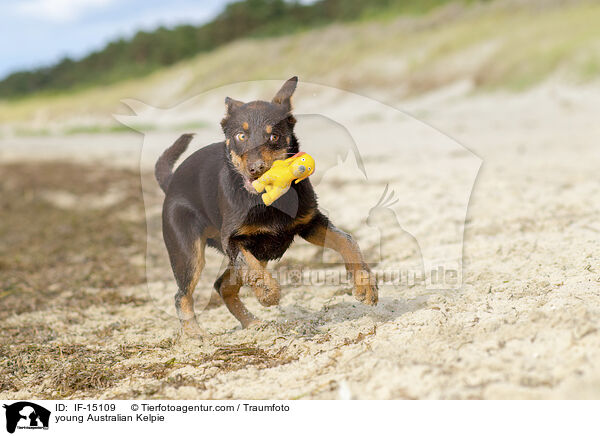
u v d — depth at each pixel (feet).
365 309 18.44
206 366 15.79
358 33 121.19
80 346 19.20
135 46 205.87
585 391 11.04
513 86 80.33
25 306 24.40
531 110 68.33
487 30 101.45
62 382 16.31
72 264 31.30
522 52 86.94
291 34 153.79
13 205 47.44
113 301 24.26
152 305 22.41
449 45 98.32
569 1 105.09
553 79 78.13
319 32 129.39
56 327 21.42
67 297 25.44
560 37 88.12
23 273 30.14
